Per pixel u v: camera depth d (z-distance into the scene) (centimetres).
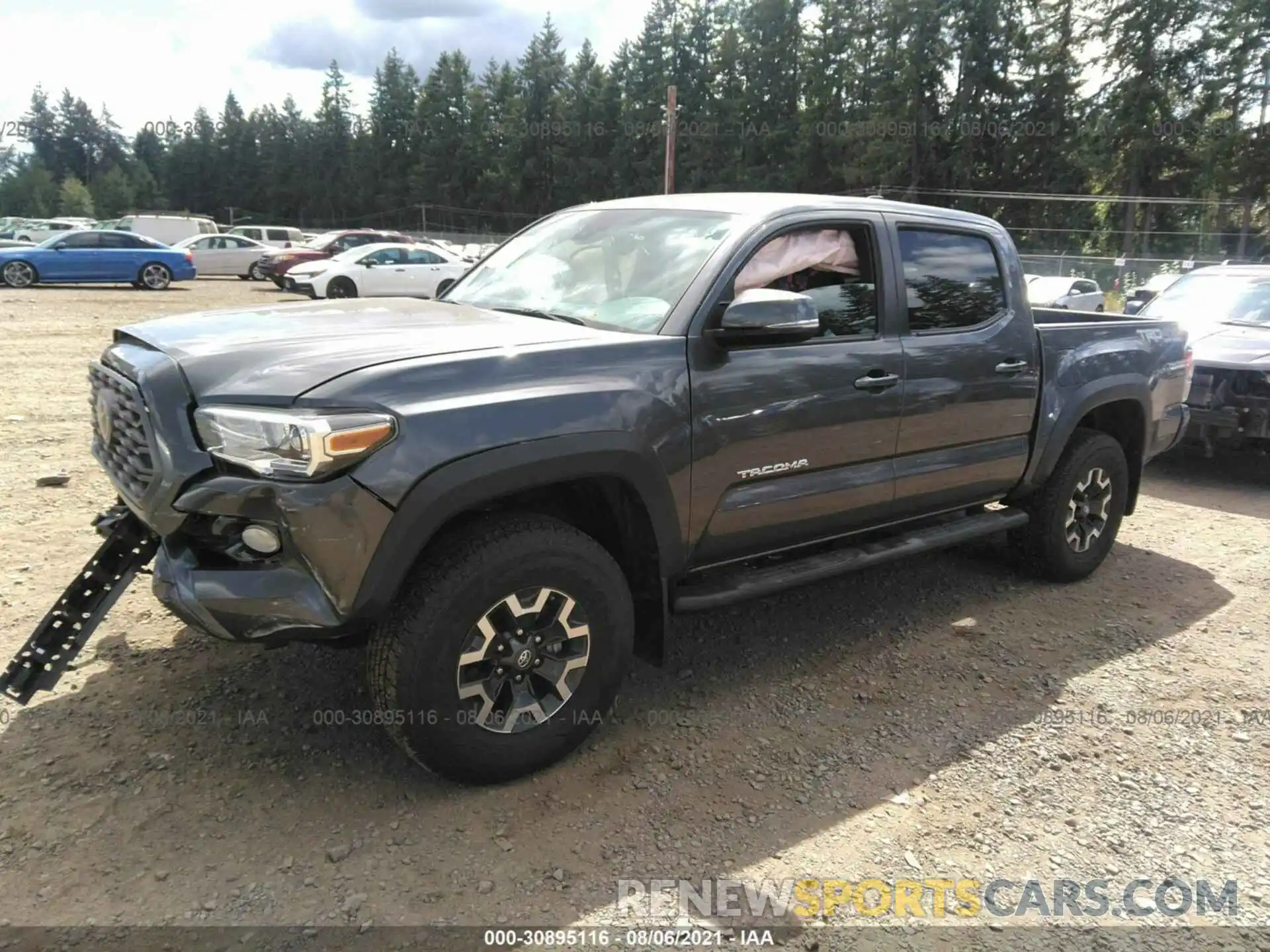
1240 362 720
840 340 366
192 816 275
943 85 5325
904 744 336
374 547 251
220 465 257
